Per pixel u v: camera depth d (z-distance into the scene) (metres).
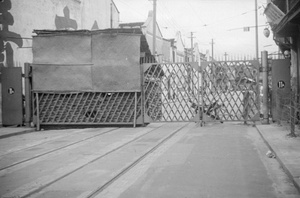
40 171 7.21
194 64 14.90
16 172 7.18
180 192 5.48
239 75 14.64
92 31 14.77
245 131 12.82
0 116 16.22
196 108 15.22
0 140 12.02
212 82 14.95
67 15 22.52
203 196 5.25
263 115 14.47
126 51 14.65
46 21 20.03
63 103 15.16
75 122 15.01
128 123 14.87
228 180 6.12
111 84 14.77
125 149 9.49
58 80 15.00
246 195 5.26
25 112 15.52
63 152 9.33
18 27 17.55
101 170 7.10
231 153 8.61
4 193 5.70
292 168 6.40
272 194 5.30
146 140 11.06
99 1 28.31
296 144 8.97
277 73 14.25
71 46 14.91
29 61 18.44
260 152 8.69
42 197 5.43
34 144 10.92
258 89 14.34
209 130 13.36
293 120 10.38
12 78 15.56
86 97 14.99
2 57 16.39
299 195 5.22
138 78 14.65
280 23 12.91
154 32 27.98
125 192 5.58
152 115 15.30
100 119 14.99
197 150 9.11
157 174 6.68
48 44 15.04
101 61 14.77
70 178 6.54
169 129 14.01
